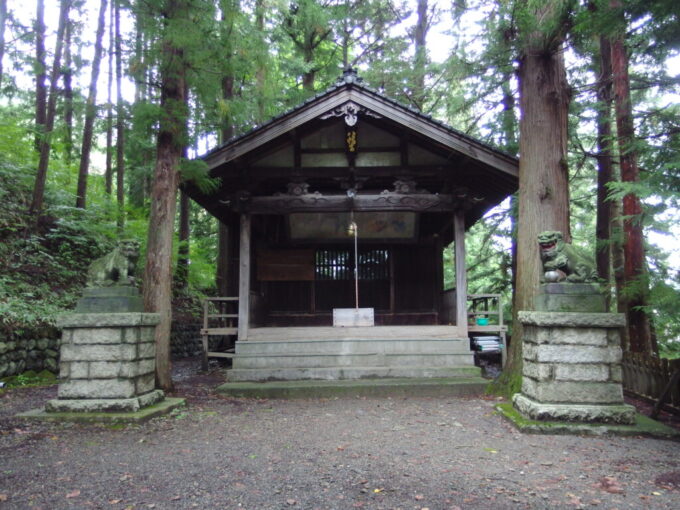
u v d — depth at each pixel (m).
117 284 6.29
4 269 10.17
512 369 7.78
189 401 7.23
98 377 5.97
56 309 9.70
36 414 5.79
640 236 9.05
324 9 15.04
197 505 3.37
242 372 8.75
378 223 11.71
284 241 12.63
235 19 8.18
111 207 14.24
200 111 9.20
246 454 4.55
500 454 4.59
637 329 9.07
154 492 3.61
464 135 8.76
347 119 8.86
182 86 8.01
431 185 11.30
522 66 8.05
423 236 12.78
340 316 9.94
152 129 7.79
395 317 12.50
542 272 6.04
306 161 10.02
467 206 9.60
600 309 5.72
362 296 12.66
